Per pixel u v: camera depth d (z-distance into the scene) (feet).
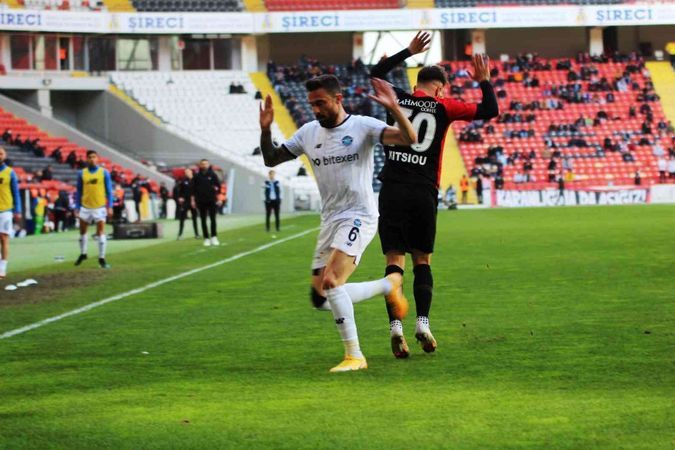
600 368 47.65
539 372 47.03
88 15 338.13
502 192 321.52
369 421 38.01
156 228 178.81
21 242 173.17
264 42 377.30
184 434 36.78
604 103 360.07
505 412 38.93
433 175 52.65
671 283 85.81
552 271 98.89
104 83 333.21
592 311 68.90
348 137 49.26
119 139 333.83
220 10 368.48
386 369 48.75
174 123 335.06
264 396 43.14
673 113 360.28
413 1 379.35
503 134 347.15
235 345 57.88
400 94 53.42
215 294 85.71
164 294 86.38
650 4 372.79
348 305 48.98
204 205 154.92
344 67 364.58
